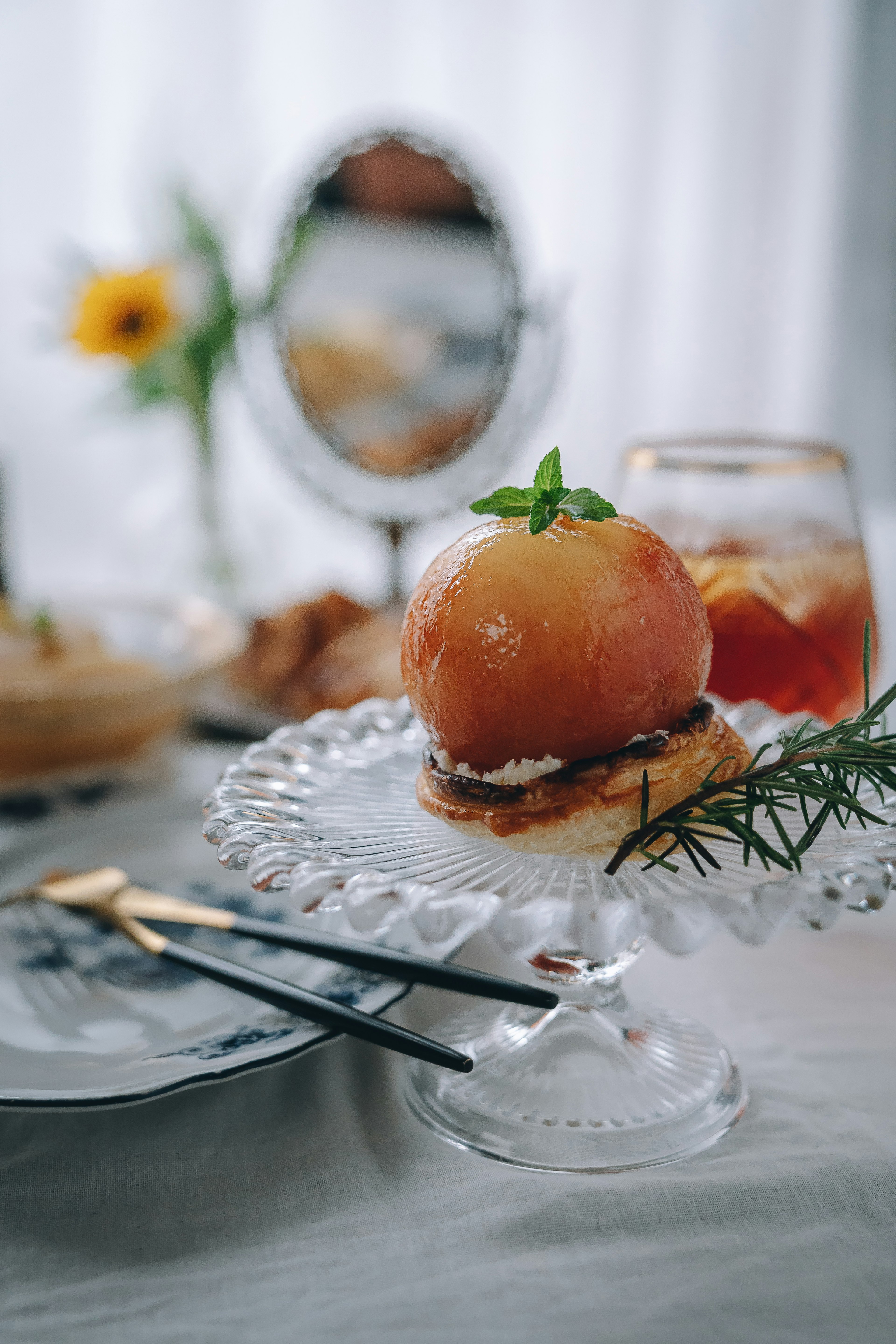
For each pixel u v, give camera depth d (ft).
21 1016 1.31
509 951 1.05
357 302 2.43
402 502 2.47
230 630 2.10
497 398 2.48
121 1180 1.17
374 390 2.44
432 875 1.17
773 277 4.95
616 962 1.30
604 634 1.17
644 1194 1.14
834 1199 1.14
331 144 3.85
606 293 4.75
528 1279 1.08
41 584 4.19
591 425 4.82
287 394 2.52
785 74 4.74
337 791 1.35
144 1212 1.14
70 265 4.07
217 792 1.28
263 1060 1.19
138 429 4.20
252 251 4.03
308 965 1.38
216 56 4.09
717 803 1.15
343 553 4.29
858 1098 1.25
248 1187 1.16
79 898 1.46
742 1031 1.35
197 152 4.12
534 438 2.94
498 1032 1.34
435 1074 1.29
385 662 2.05
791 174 4.85
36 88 3.98
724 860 1.20
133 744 1.95
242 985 1.28
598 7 4.47
